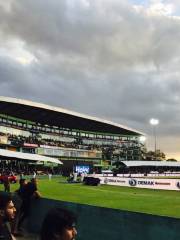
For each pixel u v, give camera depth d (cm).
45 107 9394
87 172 7456
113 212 1002
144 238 909
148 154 14325
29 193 1273
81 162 9581
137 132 13100
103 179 4697
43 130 10538
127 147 12962
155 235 881
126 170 8656
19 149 8331
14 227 1188
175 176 7381
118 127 12156
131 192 3512
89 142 12150
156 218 881
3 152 6053
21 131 9438
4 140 7631
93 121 11269
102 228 1032
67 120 10781
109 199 2839
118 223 985
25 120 9869
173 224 843
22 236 1245
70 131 11569
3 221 379
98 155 11338
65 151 10150
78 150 10600
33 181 1295
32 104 9019
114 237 993
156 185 3969
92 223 1066
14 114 9325
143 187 4112
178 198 2897
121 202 2628
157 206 2395
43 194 3250
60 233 242
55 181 5619
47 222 246
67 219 245
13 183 4691
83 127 11738
